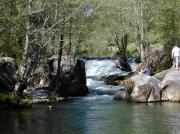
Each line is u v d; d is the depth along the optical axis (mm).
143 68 38906
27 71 32000
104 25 63594
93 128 22656
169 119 25344
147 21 52656
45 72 39219
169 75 35656
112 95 41094
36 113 27703
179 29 50344
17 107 30109
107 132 21641
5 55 35281
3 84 30672
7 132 21281
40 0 32094
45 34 32406
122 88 44969
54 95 36562
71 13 35531
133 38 67750
